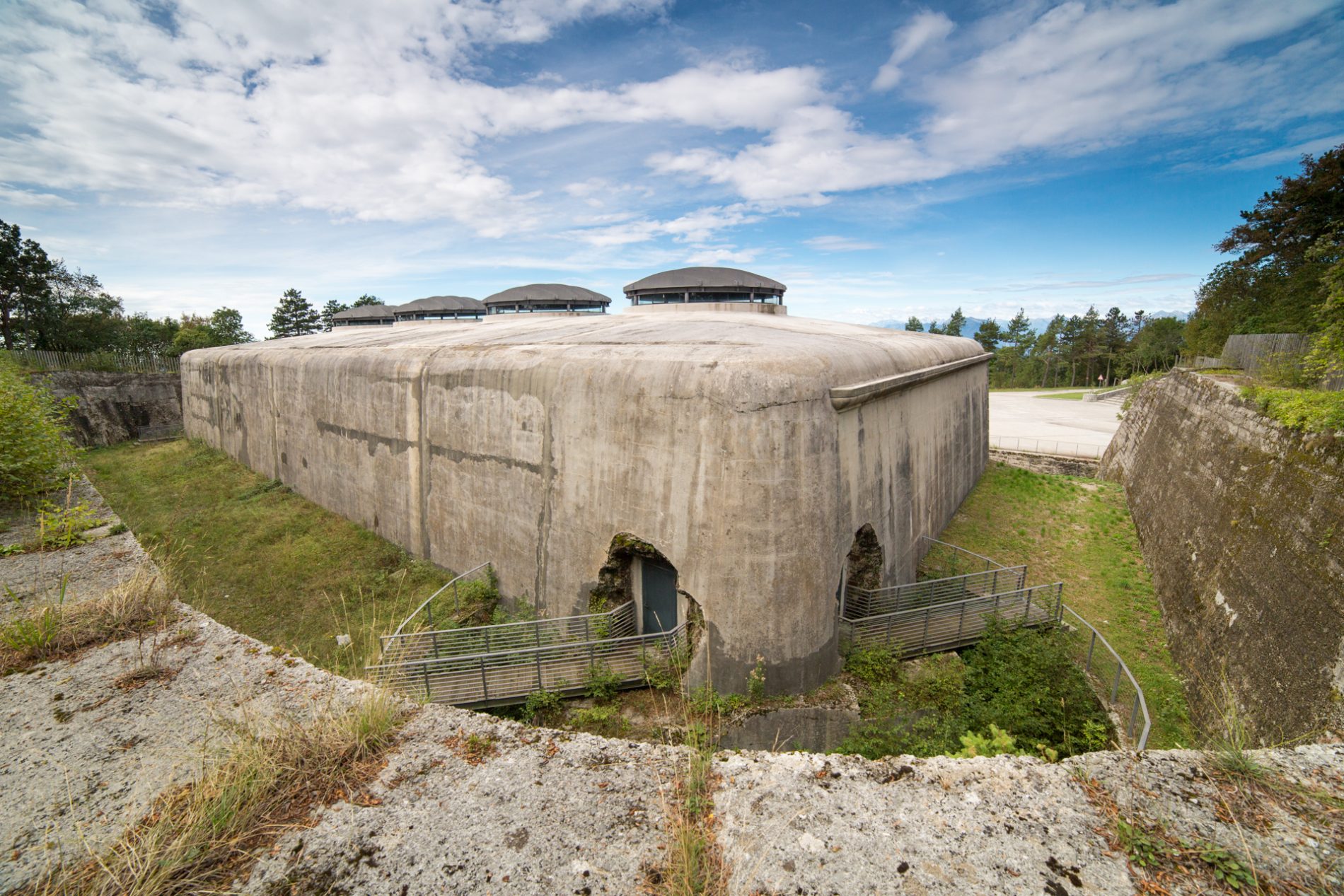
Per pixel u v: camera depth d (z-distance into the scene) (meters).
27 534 6.48
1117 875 2.31
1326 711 6.24
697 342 9.81
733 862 2.38
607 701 8.32
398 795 2.71
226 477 20.70
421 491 13.17
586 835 2.51
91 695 3.46
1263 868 2.29
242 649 3.90
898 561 11.32
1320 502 7.56
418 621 10.45
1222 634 8.80
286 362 18.41
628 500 9.02
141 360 32.34
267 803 2.66
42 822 2.60
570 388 9.75
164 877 2.29
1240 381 13.83
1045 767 2.86
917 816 2.59
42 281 31.05
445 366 12.39
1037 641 9.01
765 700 8.20
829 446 8.45
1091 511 16.14
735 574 8.10
